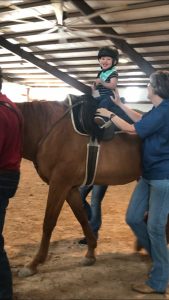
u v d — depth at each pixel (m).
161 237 2.41
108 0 6.95
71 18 7.76
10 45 10.01
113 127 2.73
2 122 1.99
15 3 7.59
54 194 2.70
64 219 4.23
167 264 2.48
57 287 2.60
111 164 2.73
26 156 2.87
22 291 2.52
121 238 3.62
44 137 2.74
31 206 4.74
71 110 2.76
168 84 2.34
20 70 12.56
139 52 9.25
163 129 2.36
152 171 2.40
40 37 9.44
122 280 2.74
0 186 2.05
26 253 3.17
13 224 3.95
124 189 6.16
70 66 11.16
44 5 7.41
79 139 2.69
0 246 2.13
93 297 2.48
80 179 2.74
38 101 2.88
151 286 2.53
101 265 2.99
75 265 2.97
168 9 6.93
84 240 3.41
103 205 4.94
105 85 2.90
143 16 7.41
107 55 2.92
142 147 2.60
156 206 2.39
